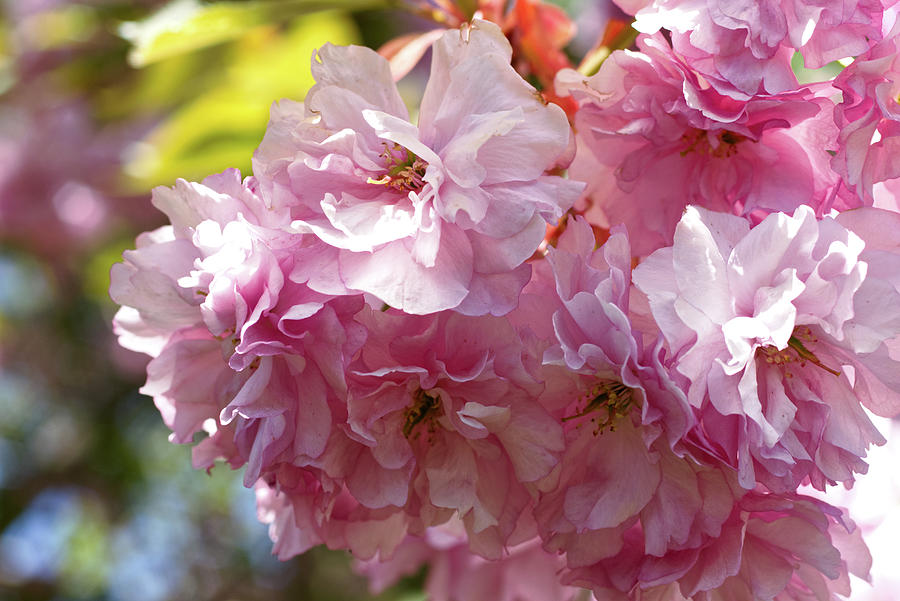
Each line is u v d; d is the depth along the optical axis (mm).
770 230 262
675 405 261
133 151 547
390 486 277
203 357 288
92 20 469
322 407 271
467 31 273
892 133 273
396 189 277
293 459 273
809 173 283
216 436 293
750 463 262
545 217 269
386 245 270
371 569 368
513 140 271
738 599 282
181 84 456
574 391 273
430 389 273
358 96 275
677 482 272
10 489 665
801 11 270
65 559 696
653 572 275
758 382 274
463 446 280
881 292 263
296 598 692
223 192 279
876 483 318
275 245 272
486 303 268
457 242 270
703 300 260
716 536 271
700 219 263
